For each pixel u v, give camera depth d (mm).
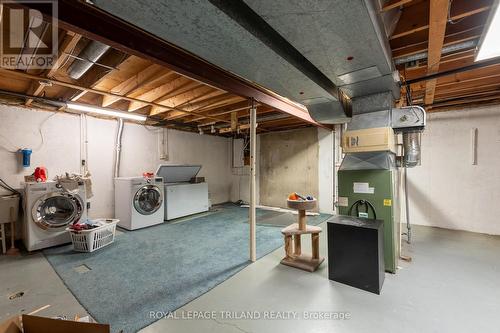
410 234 3686
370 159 2713
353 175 2768
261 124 5816
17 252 3238
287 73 2062
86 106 3727
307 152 6105
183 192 5445
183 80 3059
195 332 1692
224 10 1247
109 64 2441
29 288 2299
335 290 2244
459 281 2383
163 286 2334
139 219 4473
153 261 2951
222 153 7582
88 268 2754
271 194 6789
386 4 1502
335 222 2420
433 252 3166
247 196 7332
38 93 3273
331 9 1279
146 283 2395
